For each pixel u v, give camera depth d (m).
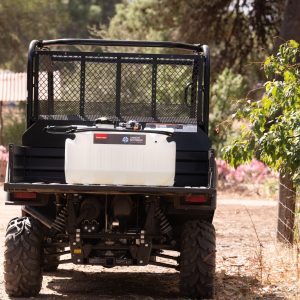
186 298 10.69
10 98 43.59
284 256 14.03
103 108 11.55
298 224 14.91
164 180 10.08
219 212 23.42
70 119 11.51
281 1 34.88
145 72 11.54
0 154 32.00
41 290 11.41
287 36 21.38
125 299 10.79
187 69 11.52
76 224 10.59
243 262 14.08
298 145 11.23
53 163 11.16
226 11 36.62
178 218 11.35
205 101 11.42
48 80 11.55
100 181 10.05
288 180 15.20
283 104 11.27
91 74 11.56
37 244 10.62
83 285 11.91
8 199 10.59
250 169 30.59
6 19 61.75
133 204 10.79
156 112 11.53
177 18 38.66
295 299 10.94
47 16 64.00
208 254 10.56
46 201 10.59
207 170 11.05
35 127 11.31
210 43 38.06
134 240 10.67
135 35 47.16
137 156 10.05
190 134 11.22
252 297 11.01
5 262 10.55
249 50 36.62
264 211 23.91
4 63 62.12
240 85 36.03
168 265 10.94
